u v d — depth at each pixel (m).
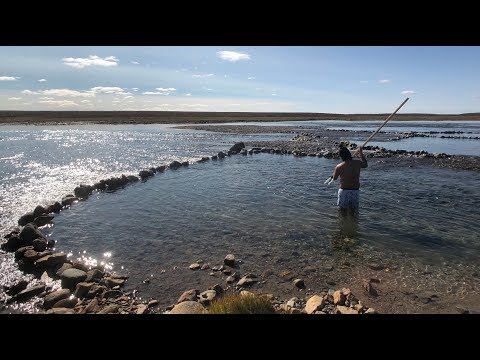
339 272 5.92
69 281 5.62
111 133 39.59
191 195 11.13
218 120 89.19
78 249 6.95
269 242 7.25
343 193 9.08
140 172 14.09
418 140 32.12
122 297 5.18
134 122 72.62
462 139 33.28
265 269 6.08
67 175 14.46
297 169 15.92
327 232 7.77
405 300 4.98
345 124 70.31
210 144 27.61
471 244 7.02
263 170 15.66
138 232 7.86
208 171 15.48
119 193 11.45
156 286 5.55
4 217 8.87
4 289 5.48
